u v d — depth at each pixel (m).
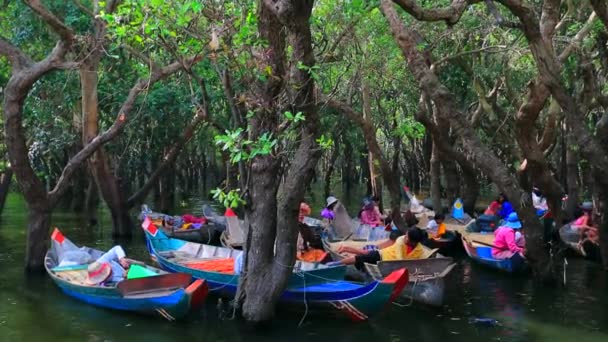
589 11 15.38
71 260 11.18
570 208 18.05
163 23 8.73
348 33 13.60
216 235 15.86
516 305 10.09
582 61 14.79
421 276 10.02
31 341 8.33
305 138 8.57
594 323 9.14
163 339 8.45
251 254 8.89
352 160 38.47
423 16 9.01
